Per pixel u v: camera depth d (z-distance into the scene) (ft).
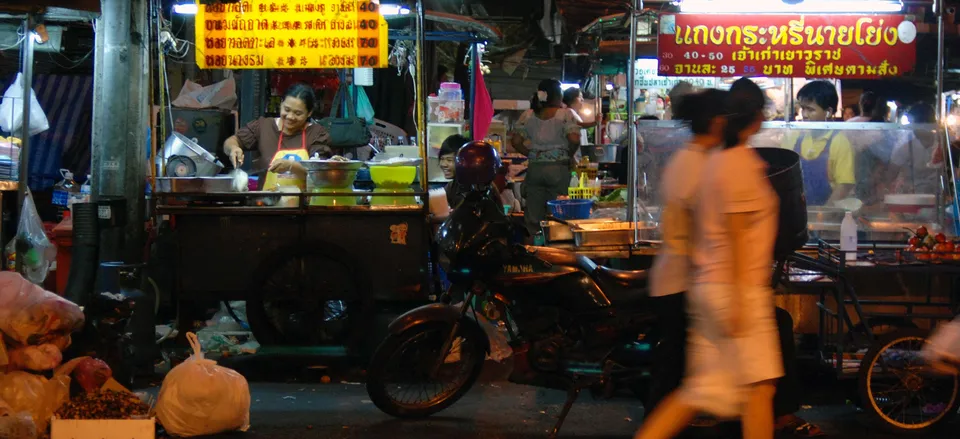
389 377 18.90
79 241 20.81
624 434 16.85
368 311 20.52
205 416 15.84
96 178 21.74
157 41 22.90
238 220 20.68
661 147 21.09
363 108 32.14
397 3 21.45
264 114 31.76
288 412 17.93
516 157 33.63
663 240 13.76
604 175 32.99
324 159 22.47
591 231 19.81
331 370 21.06
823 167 21.81
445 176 24.99
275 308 21.16
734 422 15.88
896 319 19.29
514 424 17.37
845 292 18.65
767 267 12.55
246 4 21.01
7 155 24.30
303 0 20.97
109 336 17.51
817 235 21.07
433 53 36.96
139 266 19.98
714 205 12.46
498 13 47.14
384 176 20.88
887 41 20.94
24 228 23.99
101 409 15.28
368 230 20.77
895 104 30.83
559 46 48.55
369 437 16.40
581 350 16.55
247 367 21.30
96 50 21.86
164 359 21.36
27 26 23.54
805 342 20.53
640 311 16.40
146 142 22.18
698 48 21.11
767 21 21.01
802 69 21.11
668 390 15.12
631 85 21.33
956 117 24.63
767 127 22.00
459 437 16.51
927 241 18.16
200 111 26.89
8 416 14.75
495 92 50.19
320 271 20.62
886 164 21.80
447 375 19.67
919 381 16.93
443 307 17.33
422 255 20.79
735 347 12.35
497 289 16.99
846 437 16.78
